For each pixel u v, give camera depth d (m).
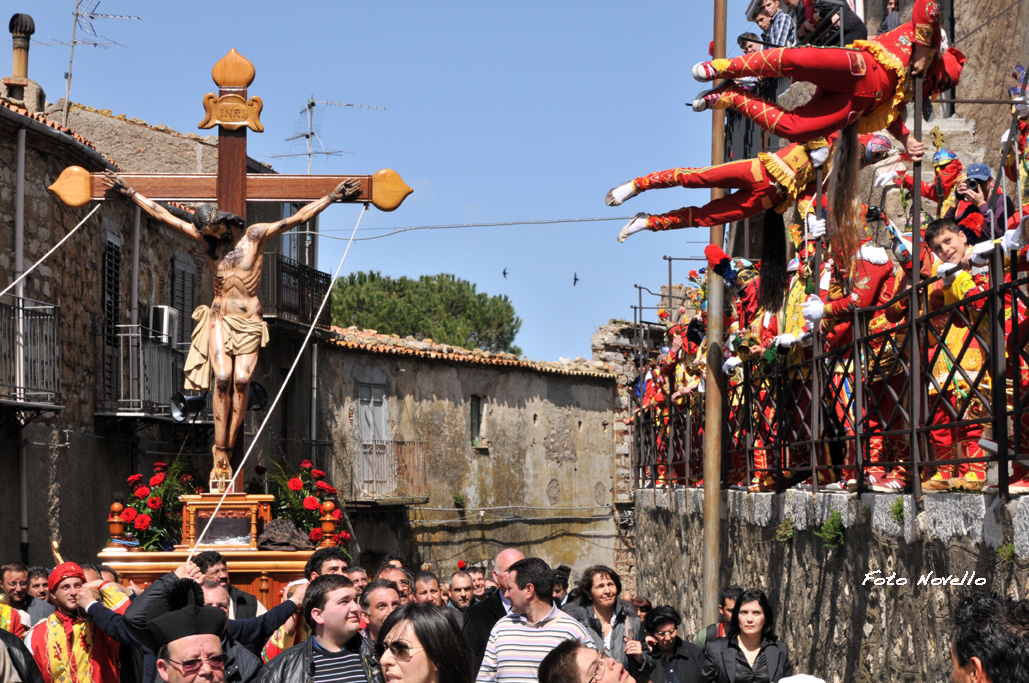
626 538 30.61
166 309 18.16
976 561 5.68
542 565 5.65
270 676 5.01
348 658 5.06
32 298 14.35
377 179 8.78
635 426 21.47
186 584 5.07
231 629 6.00
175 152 21.72
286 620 6.38
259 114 8.91
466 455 27.38
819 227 8.53
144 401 16.70
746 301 10.95
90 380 16.12
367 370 25.23
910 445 6.76
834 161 7.48
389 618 4.20
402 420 25.92
